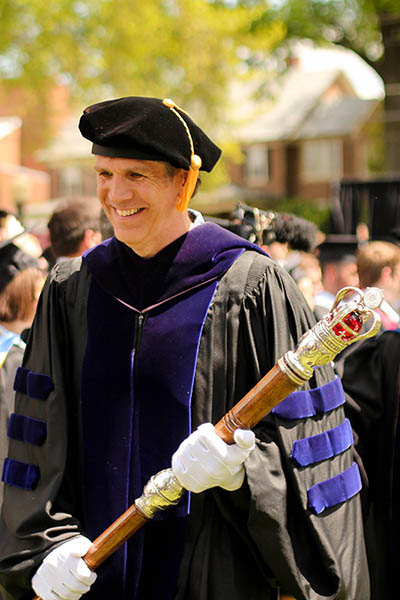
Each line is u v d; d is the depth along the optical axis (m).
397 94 43.03
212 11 41.84
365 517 5.78
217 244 4.59
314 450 4.41
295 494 4.32
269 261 4.66
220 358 4.46
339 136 65.38
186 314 4.48
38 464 4.68
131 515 4.17
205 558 4.40
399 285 8.03
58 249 8.26
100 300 4.68
